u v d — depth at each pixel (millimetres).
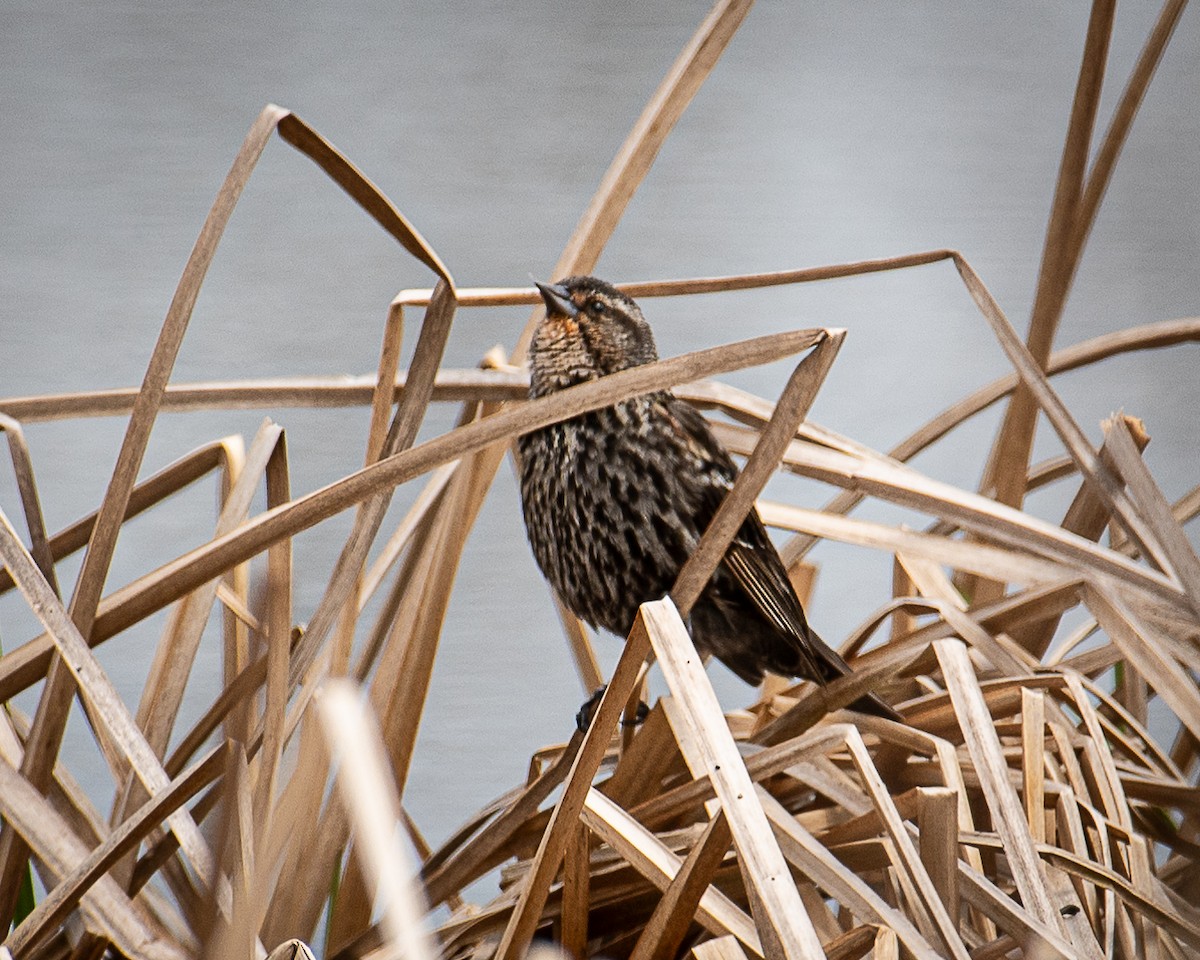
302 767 5594
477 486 6961
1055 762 6422
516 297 6801
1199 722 6117
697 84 7602
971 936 5391
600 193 7898
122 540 10617
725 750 4703
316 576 10523
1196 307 13680
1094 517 7613
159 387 5605
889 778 6559
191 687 9234
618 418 7664
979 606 7043
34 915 4934
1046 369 7961
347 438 11961
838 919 5762
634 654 5016
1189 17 16875
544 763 7176
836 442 7645
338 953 5570
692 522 7641
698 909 5043
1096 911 5602
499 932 5531
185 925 5664
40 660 5746
